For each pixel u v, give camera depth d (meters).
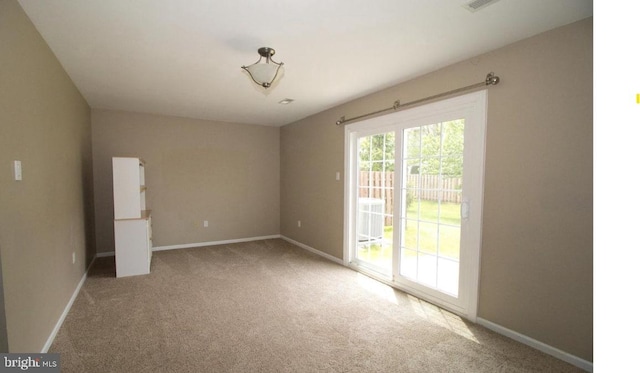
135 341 2.27
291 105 4.35
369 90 3.56
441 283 2.93
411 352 2.15
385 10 1.87
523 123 2.22
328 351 2.16
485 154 2.47
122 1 1.76
